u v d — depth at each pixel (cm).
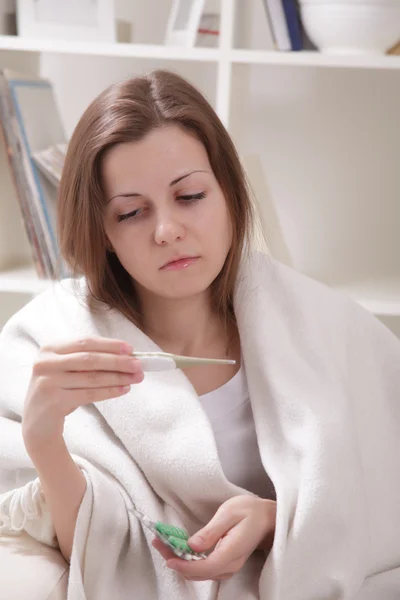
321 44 159
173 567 86
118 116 93
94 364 80
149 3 190
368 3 151
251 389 103
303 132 195
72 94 196
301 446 96
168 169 92
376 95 192
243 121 186
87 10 164
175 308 106
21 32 166
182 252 94
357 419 109
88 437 99
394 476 112
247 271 109
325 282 182
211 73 190
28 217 168
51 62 195
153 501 95
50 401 82
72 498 89
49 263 170
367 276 188
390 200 197
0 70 166
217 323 110
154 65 192
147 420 96
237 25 171
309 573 93
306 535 91
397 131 193
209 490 94
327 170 197
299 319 109
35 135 169
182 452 94
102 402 98
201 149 96
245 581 92
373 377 113
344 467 95
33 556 91
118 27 185
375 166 196
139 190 93
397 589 107
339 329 111
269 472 95
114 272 108
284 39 160
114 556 91
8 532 96
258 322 104
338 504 93
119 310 106
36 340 108
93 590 90
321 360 105
